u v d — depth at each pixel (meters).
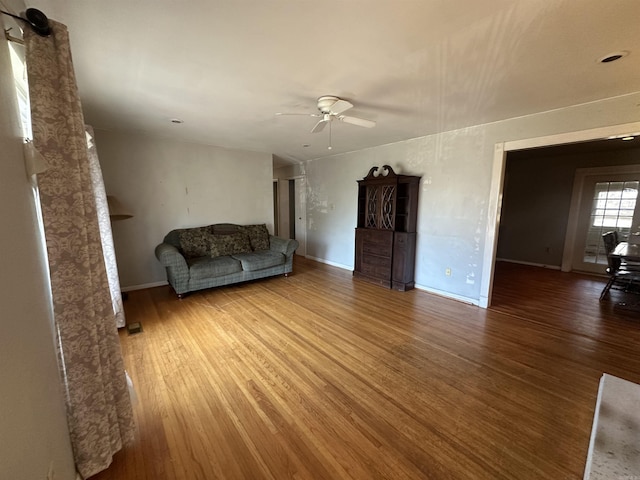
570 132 2.72
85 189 1.23
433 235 3.96
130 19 1.45
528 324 2.99
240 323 2.98
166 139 4.19
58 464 0.99
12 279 0.77
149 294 3.89
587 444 1.51
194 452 1.46
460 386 1.99
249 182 5.09
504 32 1.55
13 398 0.69
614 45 1.66
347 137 4.04
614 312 3.32
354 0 1.31
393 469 1.37
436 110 2.85
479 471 1.36
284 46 1.71
